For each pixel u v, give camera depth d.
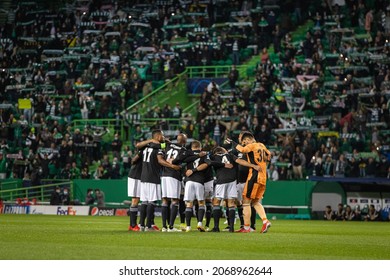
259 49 127.75
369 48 119.25
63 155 114.75
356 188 97.50
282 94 113.56
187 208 51.28
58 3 141.75
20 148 121.62
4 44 140.62
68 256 30.12
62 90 129.50
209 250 33.81
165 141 50.62
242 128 108.38
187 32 131.88
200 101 117.00
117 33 133.75
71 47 136.12
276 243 39.41
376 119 107.81
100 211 100.31
